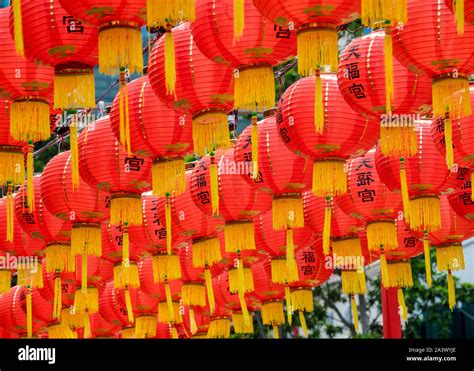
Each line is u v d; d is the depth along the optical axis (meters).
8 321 23.59
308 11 12.20
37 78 13.92
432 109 14.20
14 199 19.14
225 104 14.34
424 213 16.06
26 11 12.91
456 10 11.54
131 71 12.57
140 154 15.58
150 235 18.45
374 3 11.80
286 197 16.31
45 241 18.53
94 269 20.50
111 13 12.35
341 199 17.02
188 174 17.95
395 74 13.93
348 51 14.15
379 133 14.95
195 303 20.66
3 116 15.22
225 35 13.06
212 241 18.20
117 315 23.58
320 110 13.55
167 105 14.57
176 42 14.07
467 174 15.92
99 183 16.38
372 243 17.00
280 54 13.26
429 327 30.41
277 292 21.03
